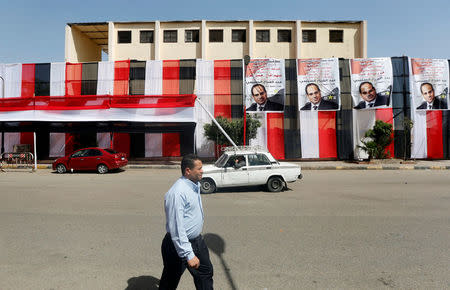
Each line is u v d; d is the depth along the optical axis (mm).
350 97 22953
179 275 2832
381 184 11602
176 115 19422
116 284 3625
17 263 4258
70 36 29688
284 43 28484
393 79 22750
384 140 20703
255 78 23125
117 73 23859
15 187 11172
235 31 28609
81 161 16203
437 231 5590
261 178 10086
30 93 23953
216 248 4824
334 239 5203
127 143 23453
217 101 23359
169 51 28500
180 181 2766
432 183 11758
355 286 3525
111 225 6133
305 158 22828
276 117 23047
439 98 22656
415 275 3797
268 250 4719
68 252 4672
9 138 23469
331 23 28719
